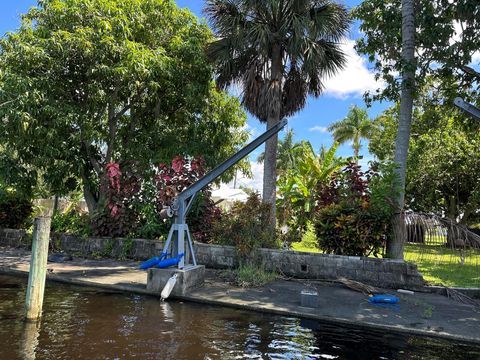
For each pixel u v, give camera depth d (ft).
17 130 31.12
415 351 14.88
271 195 35.86
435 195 66.44
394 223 26.25
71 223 36.91
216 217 34.14
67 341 14.52
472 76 30.22
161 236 33.58
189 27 39.42
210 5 36.11
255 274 25.89
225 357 13.58
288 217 49.03
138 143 39.75
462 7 25.98
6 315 17.38
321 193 31.81
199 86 37.47
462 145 58.03
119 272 26.78
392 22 31.01
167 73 34.65
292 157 116.26
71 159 37.19
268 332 16.39
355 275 25.71
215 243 31.89
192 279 22.74
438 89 33.73
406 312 19.27
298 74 36.81
